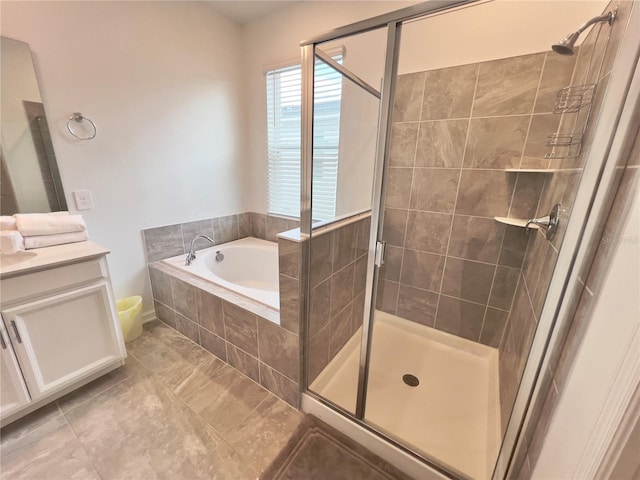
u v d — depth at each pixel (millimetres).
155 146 2092
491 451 1226
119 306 2035
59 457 1207
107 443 1272
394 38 1074
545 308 870
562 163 1188
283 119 2465
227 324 1689
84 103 1707
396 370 1754
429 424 1386
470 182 1676
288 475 1159
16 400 1273
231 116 2561
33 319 1267
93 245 1535
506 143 1528
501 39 1435
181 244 2395
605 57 880
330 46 1960
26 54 1462
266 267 2654
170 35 2031
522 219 1566
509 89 1461
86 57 1677
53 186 1646
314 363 1536
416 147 1781
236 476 1155
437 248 1880
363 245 1776
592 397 521
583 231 684
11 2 1393
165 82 2066
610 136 628
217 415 1434
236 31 2438
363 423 1306
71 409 1434
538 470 709
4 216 1459
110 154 1868
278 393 1552
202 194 2480
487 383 1661
